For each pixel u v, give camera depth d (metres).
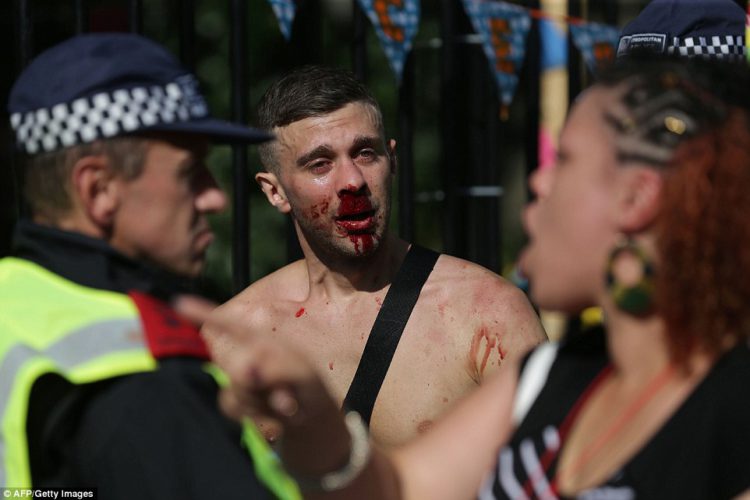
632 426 3.62
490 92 10.22
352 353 7.28
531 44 10.11
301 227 7.37
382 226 7.26
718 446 3.44
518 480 3.81
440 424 4.21
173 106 4.15
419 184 15.85
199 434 3.75
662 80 3.62
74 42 4.20
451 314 7.13
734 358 3.50
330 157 7.21
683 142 3.51
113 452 3.73
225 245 14.74
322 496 3.74
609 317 3.74
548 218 3.79
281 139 7.30
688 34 7.26
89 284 4.07
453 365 7.07
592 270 3.70
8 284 4.18
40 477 3.87
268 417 3.42
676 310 3.50
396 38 8.66
